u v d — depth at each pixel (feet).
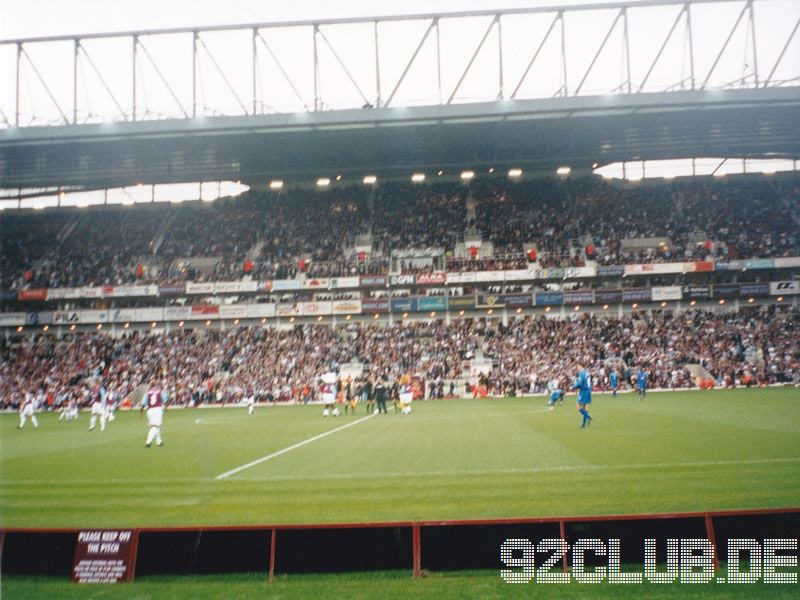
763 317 166.81
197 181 197.47
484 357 165.58
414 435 68.08
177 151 162.50
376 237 193.47
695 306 174.70
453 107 139.13
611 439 58.54
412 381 156.35
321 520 32.09
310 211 204.85
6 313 180.65
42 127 143.23
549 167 202.80
